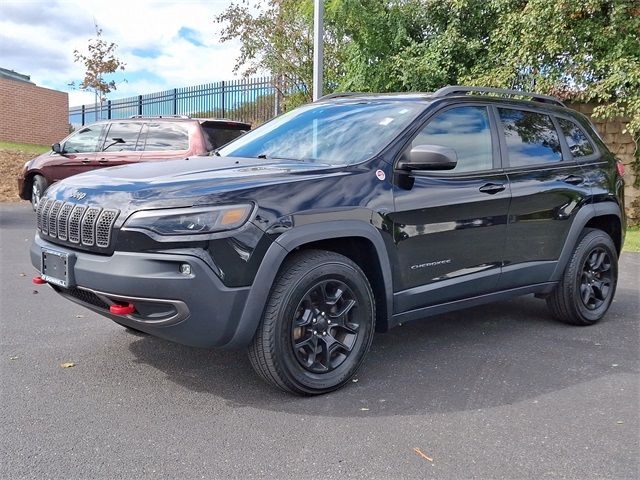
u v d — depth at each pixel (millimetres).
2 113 22312
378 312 4059
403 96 4703
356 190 3801
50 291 6254
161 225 3258
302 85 17016
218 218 3299
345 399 3676
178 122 10586
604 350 4711
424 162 3848
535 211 4832
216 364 4215
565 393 3822
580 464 2949
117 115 25391
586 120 5750
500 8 12688
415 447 3090
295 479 2785
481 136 4652
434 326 5312
